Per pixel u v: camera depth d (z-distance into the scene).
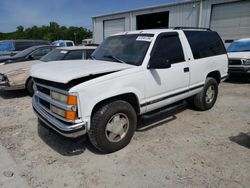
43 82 3.41
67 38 85.50
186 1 14.55
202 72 4.85
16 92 7.58
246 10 12.38
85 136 3.26
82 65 3.50
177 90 4.28
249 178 2.81
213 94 5.49
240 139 3.89
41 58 7.73
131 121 3.56
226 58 5.70
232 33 13.17
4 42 12.89
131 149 3.57
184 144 3.72
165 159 3.27
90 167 3.11
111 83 3.18
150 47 3.75
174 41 4.23
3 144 3.80
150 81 3.69
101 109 3.20
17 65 7.02
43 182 2.80
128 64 3.63
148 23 19.38
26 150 3.59
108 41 4.57
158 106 4.00
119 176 2.90
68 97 2.89
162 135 4.06
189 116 5.03
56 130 3.14
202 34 5.02
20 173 2.98
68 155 3.43
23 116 5.15
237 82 9.26
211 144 3.71
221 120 4.80
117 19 19.31
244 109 5.56
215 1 13.34
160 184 2.73
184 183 2.74
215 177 2.84
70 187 2.71
